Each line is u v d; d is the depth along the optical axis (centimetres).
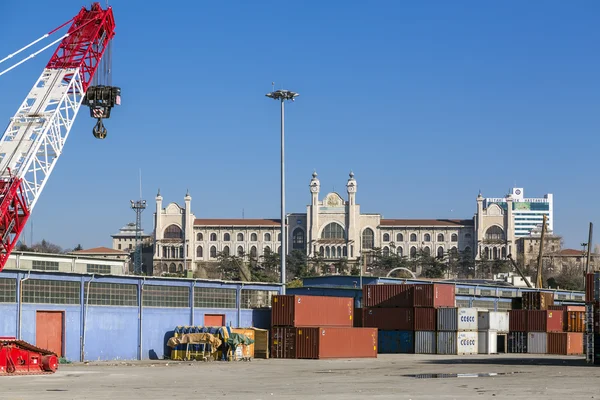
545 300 11562
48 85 9081
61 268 9900
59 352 7206
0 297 6769
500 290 13512
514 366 6862
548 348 9912
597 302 7044
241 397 4031
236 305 8906
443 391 4372
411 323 9381
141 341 7881
